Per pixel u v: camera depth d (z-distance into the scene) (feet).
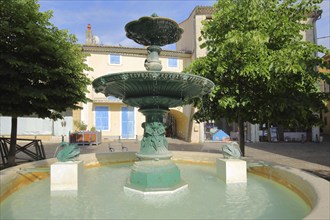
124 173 19.84
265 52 19.80
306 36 70.08
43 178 17.37
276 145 66.90
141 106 16.21
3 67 24.02
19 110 26.68
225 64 20.85
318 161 40.60
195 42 71.56
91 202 12.83
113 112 78.69
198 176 18.53
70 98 30.14
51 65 27.68
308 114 23.00
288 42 21.85
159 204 12.49
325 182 11.87
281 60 17.83
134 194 14.10
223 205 12.23
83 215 11.09
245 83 22.47
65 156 15.24
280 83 20.04
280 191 14.38
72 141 63.52
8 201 12.95
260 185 15.75
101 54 76.59
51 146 60.75
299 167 34.94
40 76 26.35
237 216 10.83
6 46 24.98
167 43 17.20
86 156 22.33
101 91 16.03
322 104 21.71
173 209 11.77
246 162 17.07
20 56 25.58
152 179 14.46
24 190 14.80
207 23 24.18
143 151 15.88
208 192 14.40
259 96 22.38
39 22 26.94
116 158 24.12
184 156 24.59
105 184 16.34
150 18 14.94
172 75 13.10
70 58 28.73
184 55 79.61
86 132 64.54
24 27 25.03
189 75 13.30
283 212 11.21
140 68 78.79
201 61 23.18
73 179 14.71
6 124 70.64
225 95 21.72
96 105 77.56
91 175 19.08
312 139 75.56
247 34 19.47
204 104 24.50
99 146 62.13
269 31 21.17
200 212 11.35
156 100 15.14
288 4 23.41
